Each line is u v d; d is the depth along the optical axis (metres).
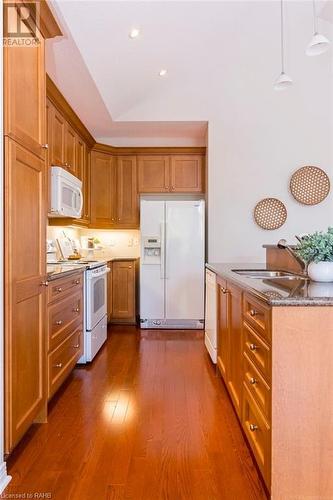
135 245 5.06
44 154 2.02
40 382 1.98
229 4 3.11
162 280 4.48
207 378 2.77
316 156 4.36
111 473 1.61
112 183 4.82
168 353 3.43
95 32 2.67
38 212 1.94
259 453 1.51
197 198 4.96
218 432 1.96
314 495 1.33
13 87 1.62
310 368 1.32
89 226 4.61
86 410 2.23
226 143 4.35
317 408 1.32
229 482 1.55
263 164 4.35
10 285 1.58
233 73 4.33
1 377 1.52
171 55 3.60
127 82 3.73
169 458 1.72
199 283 4.46
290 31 3.85
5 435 1.56
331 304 1.31
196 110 4.35
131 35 2.95
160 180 4.85
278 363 1.32
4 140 1.55
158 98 4.34
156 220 4.48
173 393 2.49
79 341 2.96
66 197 3.19
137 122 4.38
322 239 1.72
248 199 4.36
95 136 4.93
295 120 4.35
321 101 4.34
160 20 2.92
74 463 1.68
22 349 1.72
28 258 1.80
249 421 1.72
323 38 2.41
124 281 4.64
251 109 4.35
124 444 1.84
